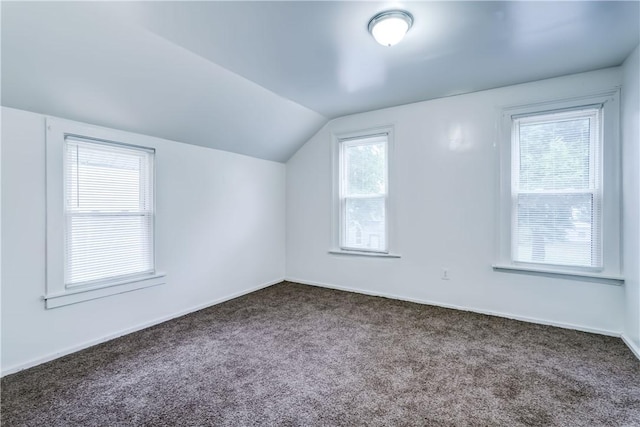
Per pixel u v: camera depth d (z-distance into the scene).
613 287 2.66
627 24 2.03
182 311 3.29
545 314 2.94
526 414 1.67
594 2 1.81
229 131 3.51
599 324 2.72
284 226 4.75
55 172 2.35
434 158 3.48
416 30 2.10
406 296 3.70
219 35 2.15
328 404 1.77
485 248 3.22
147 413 1.69
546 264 2.95
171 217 3.20
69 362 2.26
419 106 3.55
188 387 1.94
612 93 2.64
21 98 2.12
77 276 2.51
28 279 2.22
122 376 2.07
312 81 2.96
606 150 2.66
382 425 1.60
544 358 2.28
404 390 1.90
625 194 2.52
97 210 2.64
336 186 4.21
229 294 3.85
